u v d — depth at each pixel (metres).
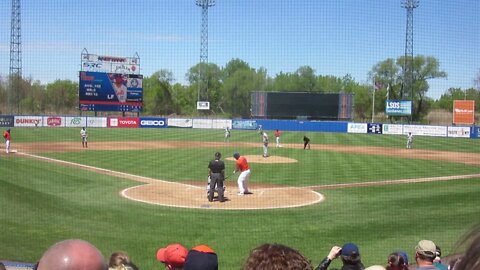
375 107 80.06
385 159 33.94
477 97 70.12
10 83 63.25
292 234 14.02
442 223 15.34
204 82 87.75
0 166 25.70
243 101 84.25
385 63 72.81
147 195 19.19
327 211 16.88
